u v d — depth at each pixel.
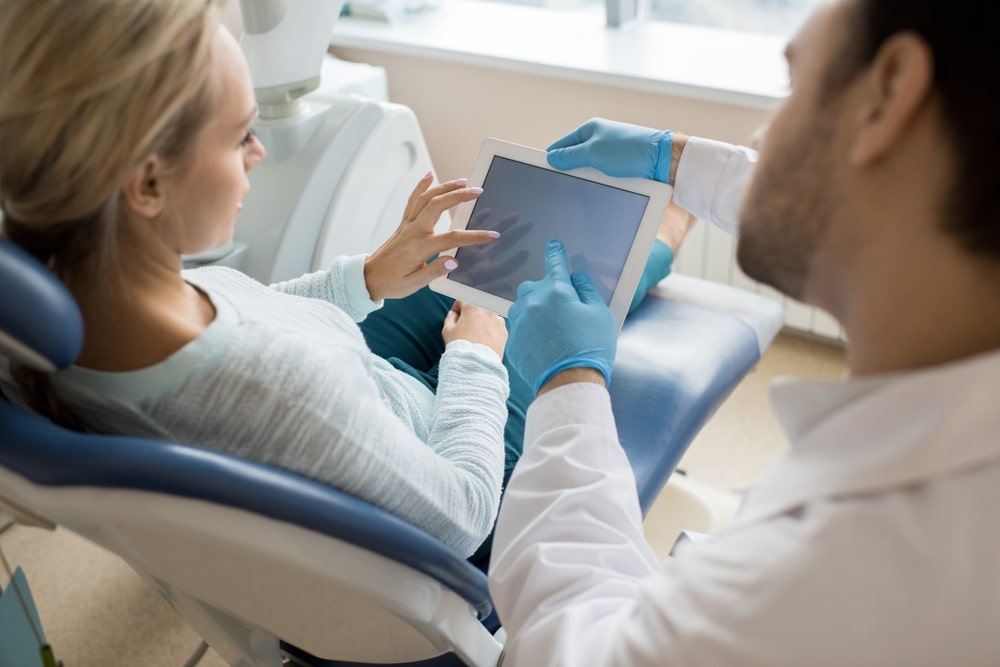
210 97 0.66
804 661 0.48
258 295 0.90
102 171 0.61
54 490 0.60
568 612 0.64
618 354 1.26
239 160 0.73
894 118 0.47
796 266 0.59
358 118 1.49
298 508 0.63
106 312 0.67
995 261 0.47
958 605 0.45
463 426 0.96
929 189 0.48
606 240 1.01
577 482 0.72
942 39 0.45
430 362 1.30
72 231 0.65
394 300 1.30
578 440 0.75
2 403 0.63
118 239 0.67
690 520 1.46
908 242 0.50
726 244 2.04
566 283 0.94
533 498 0.73
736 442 1.90
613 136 1.06
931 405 0.48
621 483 0.73
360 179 1.53
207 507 0.61
